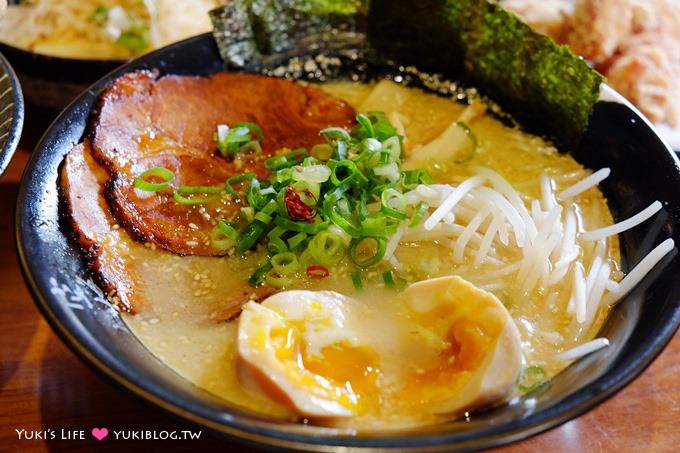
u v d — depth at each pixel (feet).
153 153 1.07
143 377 0.77
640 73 1.39
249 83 1.20
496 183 1.08
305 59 1.29
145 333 0.90
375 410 0.82
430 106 1.27
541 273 0.98
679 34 1.50
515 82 1.21
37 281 0.82
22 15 1.45
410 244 1.02
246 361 0.81
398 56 1.30
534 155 1.16
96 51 1.40
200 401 0.75
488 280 0.98
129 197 1.01
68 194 0.95
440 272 0.99
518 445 0.91
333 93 1.29
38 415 0.92
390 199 1.02
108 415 0.93
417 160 1.13
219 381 0.85
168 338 0.90
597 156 1.11
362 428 0.80
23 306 1.05
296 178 1.01
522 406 0.79
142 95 1.11
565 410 0.75
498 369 0.82
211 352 0.88
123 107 1.08
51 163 0.97
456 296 0.87
